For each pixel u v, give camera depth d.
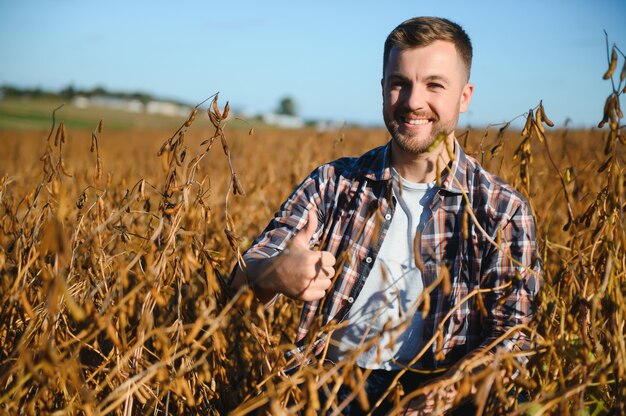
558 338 1.98
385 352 2.16
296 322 3.07
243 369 2.81
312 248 2.38
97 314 1.82
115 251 2.77
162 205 2.10
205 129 19.86
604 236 1.98
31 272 2.45
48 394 1.97
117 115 62.56
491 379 1.60
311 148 5.12
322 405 2.12
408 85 2.21
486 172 2.29
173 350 2.02
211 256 2.15
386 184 2.31
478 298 1.96
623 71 1.76
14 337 2.30
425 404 1.89
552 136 5.92
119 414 1.99
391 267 2.23
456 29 2.22
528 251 2.17
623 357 1.77
